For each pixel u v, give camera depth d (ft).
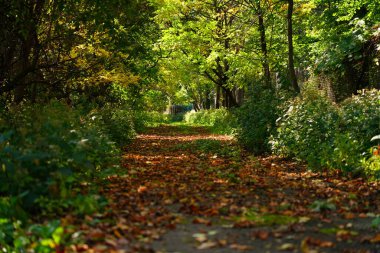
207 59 95.50
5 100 56.39
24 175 20.40
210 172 35.91
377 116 36.83
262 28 85.30
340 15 86.38
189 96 221.25
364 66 78.64
